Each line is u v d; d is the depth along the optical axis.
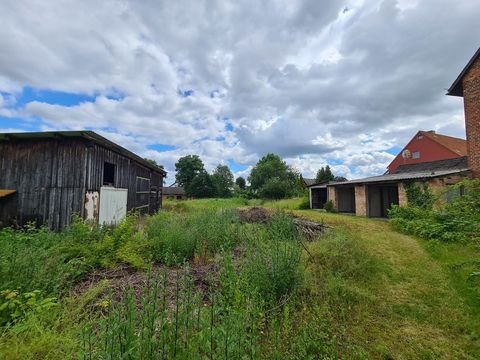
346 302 3.85
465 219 7.64
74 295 3.31
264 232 6.67
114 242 5.18
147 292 2.59
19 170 8.12
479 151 11.03
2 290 2.94
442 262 5.63
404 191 12.00
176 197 48.47
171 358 1.86
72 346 2.19
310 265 4.90
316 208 20.00
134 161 11.75
